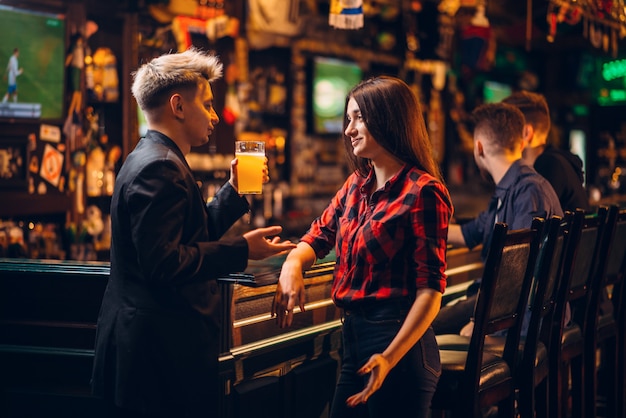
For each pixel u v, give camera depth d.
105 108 5.09
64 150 4.82
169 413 2.21
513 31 8.36
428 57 8.21
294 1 6.80
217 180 6.15
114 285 2.24
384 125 2.23
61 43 4.75
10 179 4.52
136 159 2.16
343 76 8.02
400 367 2.20
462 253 3.86
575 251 3.08
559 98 10.88
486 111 3.23
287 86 7.45
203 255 2.15
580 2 4.36
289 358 2.76
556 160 3.66
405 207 2.18
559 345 3.12
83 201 4.91
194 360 2.24
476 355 2.55
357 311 2.25
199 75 2.27
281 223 6.96
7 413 2.65
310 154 7.66
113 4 5.00
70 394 2.58
